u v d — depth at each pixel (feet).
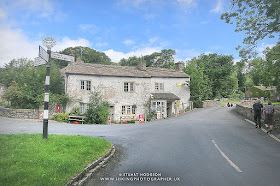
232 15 32.37
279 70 44.91
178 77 97.71
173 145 27.68
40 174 14.32
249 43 34.60
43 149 20.07
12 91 70.54
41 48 21.22
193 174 16.92
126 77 78.28
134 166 19.27
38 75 72.64
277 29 31.50
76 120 63.31
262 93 192.75
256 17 33.17
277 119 40.06
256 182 15.17
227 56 144.36
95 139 27.32
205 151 24.31
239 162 20.04
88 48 184.03
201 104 108.27
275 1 27.71
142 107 80.89
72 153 20.06
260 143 28.58
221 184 14.85
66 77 69.46
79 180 15.30
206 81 124.06
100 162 20.16
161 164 19.72
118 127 47.03
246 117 63.67
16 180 13.17
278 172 17.24
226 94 147.74
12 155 17.65
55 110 66.49
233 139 31.37
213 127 44.34
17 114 64.03
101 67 81.35
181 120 60.80
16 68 97.04
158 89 91.97
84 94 70.28
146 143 29.14
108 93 74.54
